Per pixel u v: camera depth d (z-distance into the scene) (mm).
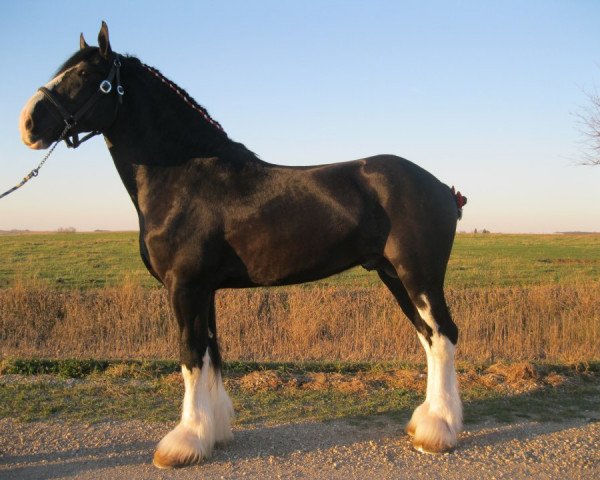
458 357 8273
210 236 3756
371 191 3881
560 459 3771
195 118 4004
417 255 3834
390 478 3477
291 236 3773
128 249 25625
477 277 17141
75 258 21797
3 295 10305
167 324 9609
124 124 3955
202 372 3770
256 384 5484
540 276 17406
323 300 10281
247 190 3842
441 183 4164
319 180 3885
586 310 9602
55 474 3557
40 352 8688
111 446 4020
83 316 9688
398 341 8719
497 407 4859
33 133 3750
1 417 4582
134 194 4020
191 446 3631
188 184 3844
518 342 8781
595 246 29281
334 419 4570
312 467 3639
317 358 8359
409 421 4234
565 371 6082
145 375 5820
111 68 3898
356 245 3910
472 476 3514
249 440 4109
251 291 10695
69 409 4781
